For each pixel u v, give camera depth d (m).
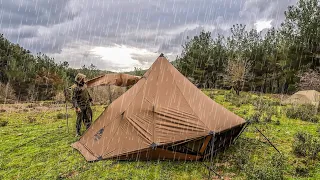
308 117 9.53
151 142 5.63
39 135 8.20
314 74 19.39
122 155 5.82
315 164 5.26
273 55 26.33
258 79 27.11
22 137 8.05
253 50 28.39
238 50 29.11
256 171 4.68
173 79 6.68
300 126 8.43
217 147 5.98
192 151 5.69
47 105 16.28
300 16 22.09
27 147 7.05
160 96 6.34
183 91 6.44
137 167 5.49
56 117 11.48
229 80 21.23
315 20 21.48
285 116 10.17
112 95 16.45
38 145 7.18
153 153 5.72
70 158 6.15
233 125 5.90
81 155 6.32
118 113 6.55
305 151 5.77
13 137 8.09
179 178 4.92
